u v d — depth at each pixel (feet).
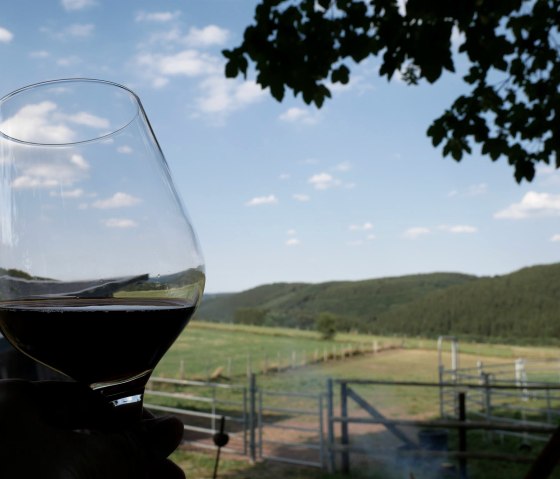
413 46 13.47
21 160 2.11
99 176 2.14
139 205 2.20
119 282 2.08
